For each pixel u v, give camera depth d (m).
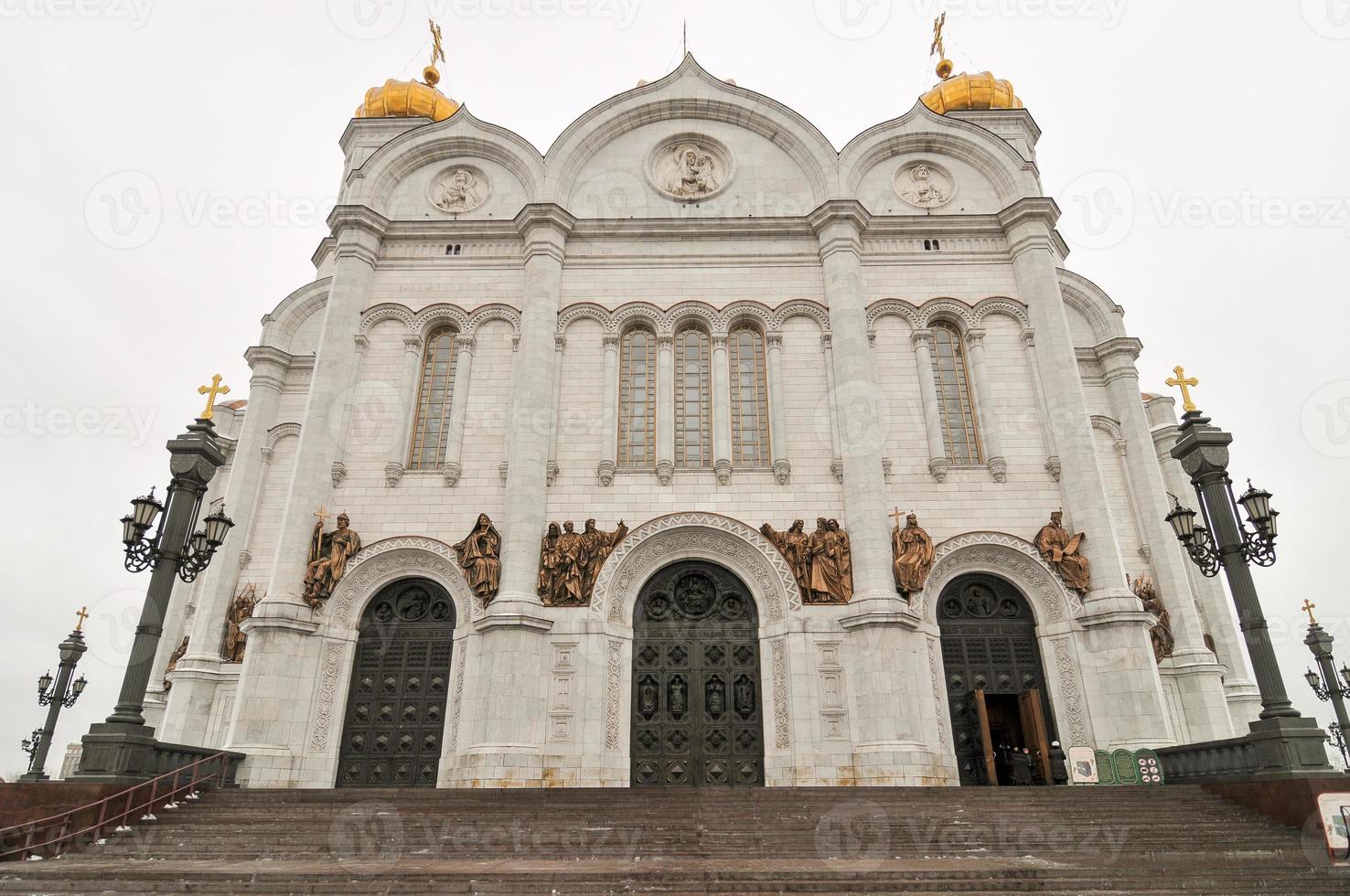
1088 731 20.91
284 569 22.05
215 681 26.62
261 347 31.31
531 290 25.48
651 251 26.75
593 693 20.97
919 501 23.50
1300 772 14.38
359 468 23.95
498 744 19.72
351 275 25.84
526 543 22.16
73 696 25.55
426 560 22.91
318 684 21.41
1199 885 10.65
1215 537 16.03
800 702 20.95
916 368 25.33
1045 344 25.02
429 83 34.72
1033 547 22.81
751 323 26.23
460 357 25.41
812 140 27.91
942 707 21.41
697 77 28.81
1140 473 28.91
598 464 23.83
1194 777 17.47
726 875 10.77
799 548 22.41
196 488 16.45
